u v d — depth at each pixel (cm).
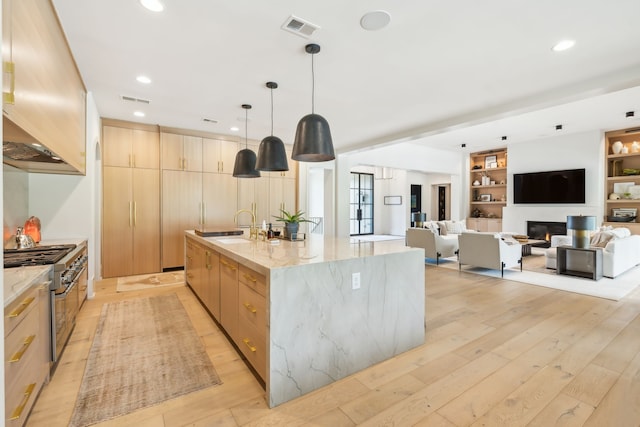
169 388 206
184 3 214
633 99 499
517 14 228
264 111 452
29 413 174
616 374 220
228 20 234
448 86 360
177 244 548
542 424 171
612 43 268
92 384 209
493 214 1004
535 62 301
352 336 222
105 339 276
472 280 489
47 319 205
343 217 758
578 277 506
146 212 523
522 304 374
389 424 172
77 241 343
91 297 392
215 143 586
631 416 177
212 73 325
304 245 286
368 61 300
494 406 187
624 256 522
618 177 710
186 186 556
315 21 236
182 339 278
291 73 326
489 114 438
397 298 249
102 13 224
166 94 385
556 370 226
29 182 360
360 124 521
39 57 188
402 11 224
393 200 1216
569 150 761
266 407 187
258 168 328
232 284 254
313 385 203
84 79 340
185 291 425
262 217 646
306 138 246
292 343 194
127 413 182
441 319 326
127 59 294
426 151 948
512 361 239
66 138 265
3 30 134
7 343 139
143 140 522
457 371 226
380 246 280
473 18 233
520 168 860
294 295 194
